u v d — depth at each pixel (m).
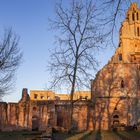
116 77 63.56
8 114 66.56
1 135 42.84
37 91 96.88
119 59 65.25
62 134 39.56
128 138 33.62
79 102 64.00
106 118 62.28
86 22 35.00
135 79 62.84
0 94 30.31
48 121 66.81
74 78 34.06
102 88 63.62
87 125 62.78
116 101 62.59
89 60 34.47
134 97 62.03
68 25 34.88
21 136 39.28
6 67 29.67
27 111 67.44
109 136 37.78
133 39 68.19
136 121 60.66
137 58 64.00
